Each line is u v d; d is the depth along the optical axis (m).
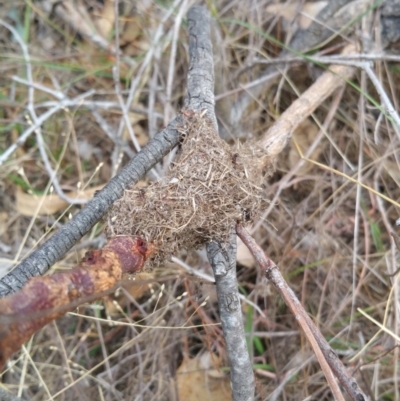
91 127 0.43
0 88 0.44
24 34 0.45
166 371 0.34
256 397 0.33
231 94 0.39
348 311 0.35
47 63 0.43
